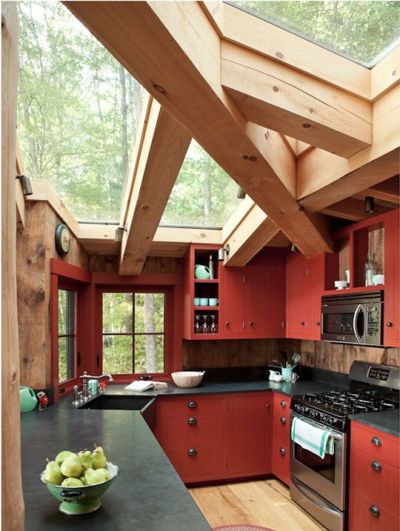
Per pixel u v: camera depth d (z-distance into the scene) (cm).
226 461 380
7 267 66
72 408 295
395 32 171
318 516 301
